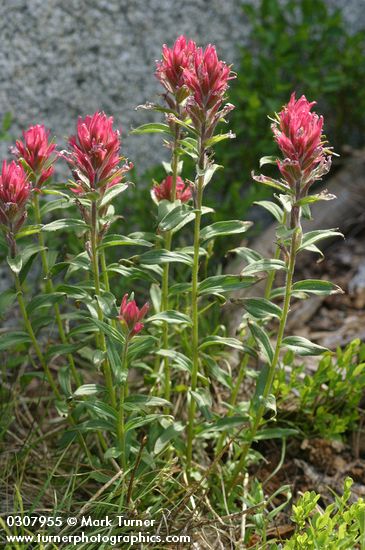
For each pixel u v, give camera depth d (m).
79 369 1.57
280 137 1.20
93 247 1.26
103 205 1.28
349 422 1.46
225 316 1.61
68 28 1.67
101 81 1.71
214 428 1.33
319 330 1.65
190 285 1.34
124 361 1.25
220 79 1.22
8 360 1.54
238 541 1.30
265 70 1.80
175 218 1.26
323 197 1.19
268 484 1.42
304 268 1.77
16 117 1.67
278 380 1.42
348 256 1.78
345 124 1.91
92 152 1.20
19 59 1.65
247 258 1.29
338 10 1.83
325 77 1.83
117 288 1.61
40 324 1.33
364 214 1.83
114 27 1.70
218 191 1.81
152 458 1.30
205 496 1.32
